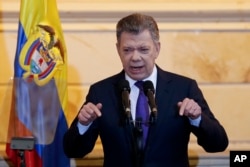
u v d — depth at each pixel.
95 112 8.62
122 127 9.33
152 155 9.20
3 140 10.27
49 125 10.44
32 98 10.48
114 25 13.97
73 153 9.70
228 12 13.90
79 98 13.93
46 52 11.86
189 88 9.73
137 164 8.56
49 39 11.94
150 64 9.23
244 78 14.06
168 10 13.84
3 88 13.73
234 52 14.04
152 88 8.80
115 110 9.52
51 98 10.67
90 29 13.89
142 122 8.77
